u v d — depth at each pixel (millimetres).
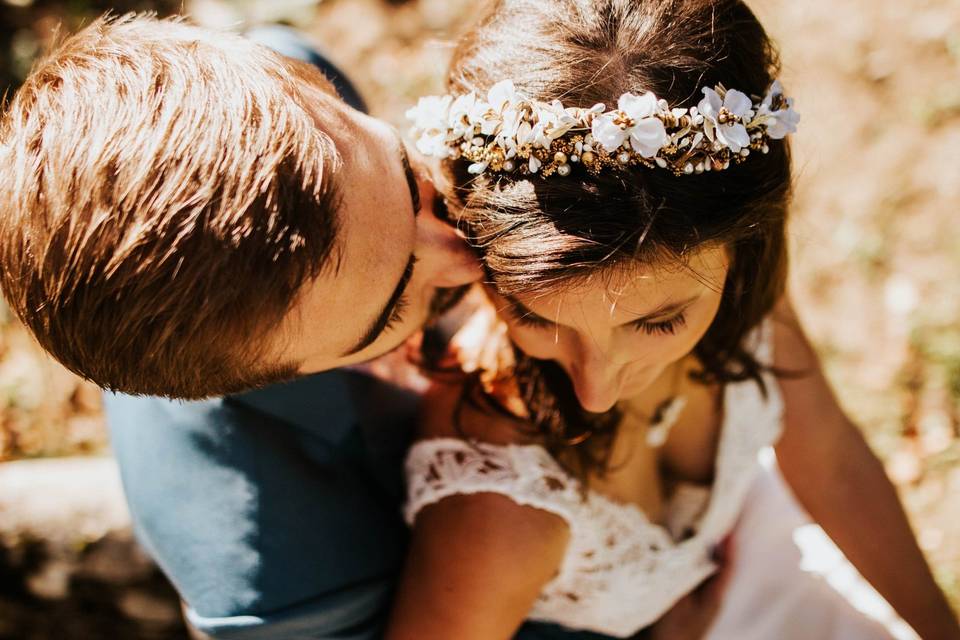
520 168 1143
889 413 2910
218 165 954
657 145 1081
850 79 3537
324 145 1031
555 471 1450
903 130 3410
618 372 1302
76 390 3047
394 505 1623
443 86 1407
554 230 1113
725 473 1733
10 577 2127
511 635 1543
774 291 1530
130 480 1500
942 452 2805
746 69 1235
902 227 3254
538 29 1184
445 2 4004
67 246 960
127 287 962
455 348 1569
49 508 2078
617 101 1141
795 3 3705
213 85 994
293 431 1494
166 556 1466
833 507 1896
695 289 1224
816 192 3367
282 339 1064
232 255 958
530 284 1143
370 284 1110
